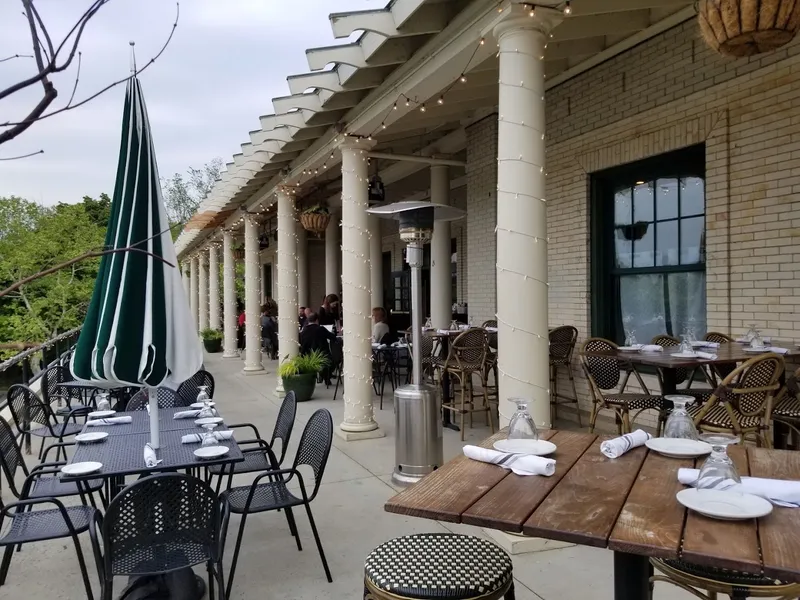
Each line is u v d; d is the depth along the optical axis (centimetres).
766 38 252
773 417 396
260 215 1167
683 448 213
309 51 461
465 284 1199
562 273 677
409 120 636
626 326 631
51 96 119
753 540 137
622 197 629
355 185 610
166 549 250
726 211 508
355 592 295
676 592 281
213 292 1750
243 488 340
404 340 816
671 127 550
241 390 943
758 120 482
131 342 278
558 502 167
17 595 303
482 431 615
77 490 341
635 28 525
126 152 298
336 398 839
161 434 366
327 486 454
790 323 465
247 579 310
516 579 298
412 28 421
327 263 1478
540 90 361
